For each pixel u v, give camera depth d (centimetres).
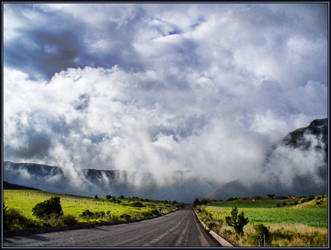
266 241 1562
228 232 1966
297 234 1694
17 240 1087
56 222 1858
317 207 8962
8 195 8775
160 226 2639
